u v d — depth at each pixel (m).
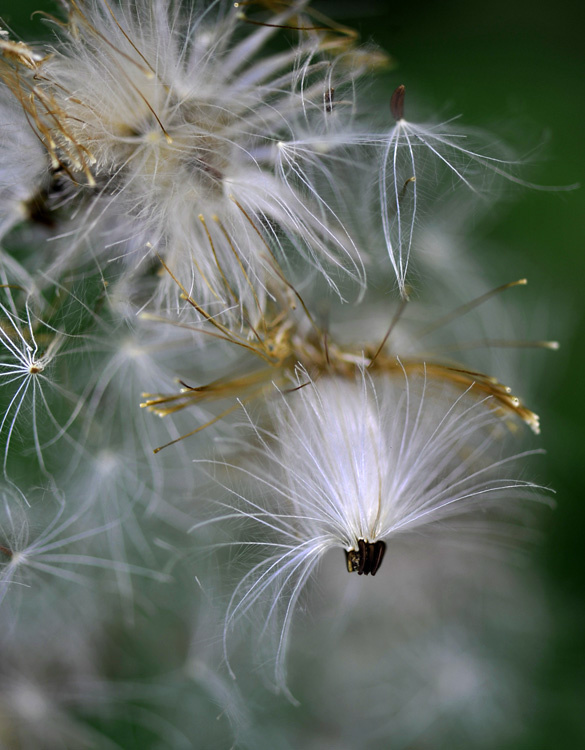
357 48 0.32
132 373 0.32
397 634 0.34
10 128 0.31
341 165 0.32
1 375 0.31
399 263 0.31
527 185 0.34
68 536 0.32
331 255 0.31
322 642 0.34
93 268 0.32
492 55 0.36
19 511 0.32
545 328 0.35
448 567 0.35
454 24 0.36
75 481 0.32
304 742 0.34
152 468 0.33
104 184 0.31
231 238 0.31
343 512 0.31
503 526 0.35
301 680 0.34
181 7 0.32
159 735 0.34
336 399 0.31
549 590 0.35
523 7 0.36
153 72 0.31
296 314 0.32
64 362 0.32
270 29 0.32
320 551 0.31
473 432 0.33
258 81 0.32
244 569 0.32
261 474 0.32
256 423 0.32
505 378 0.34
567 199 0.36
